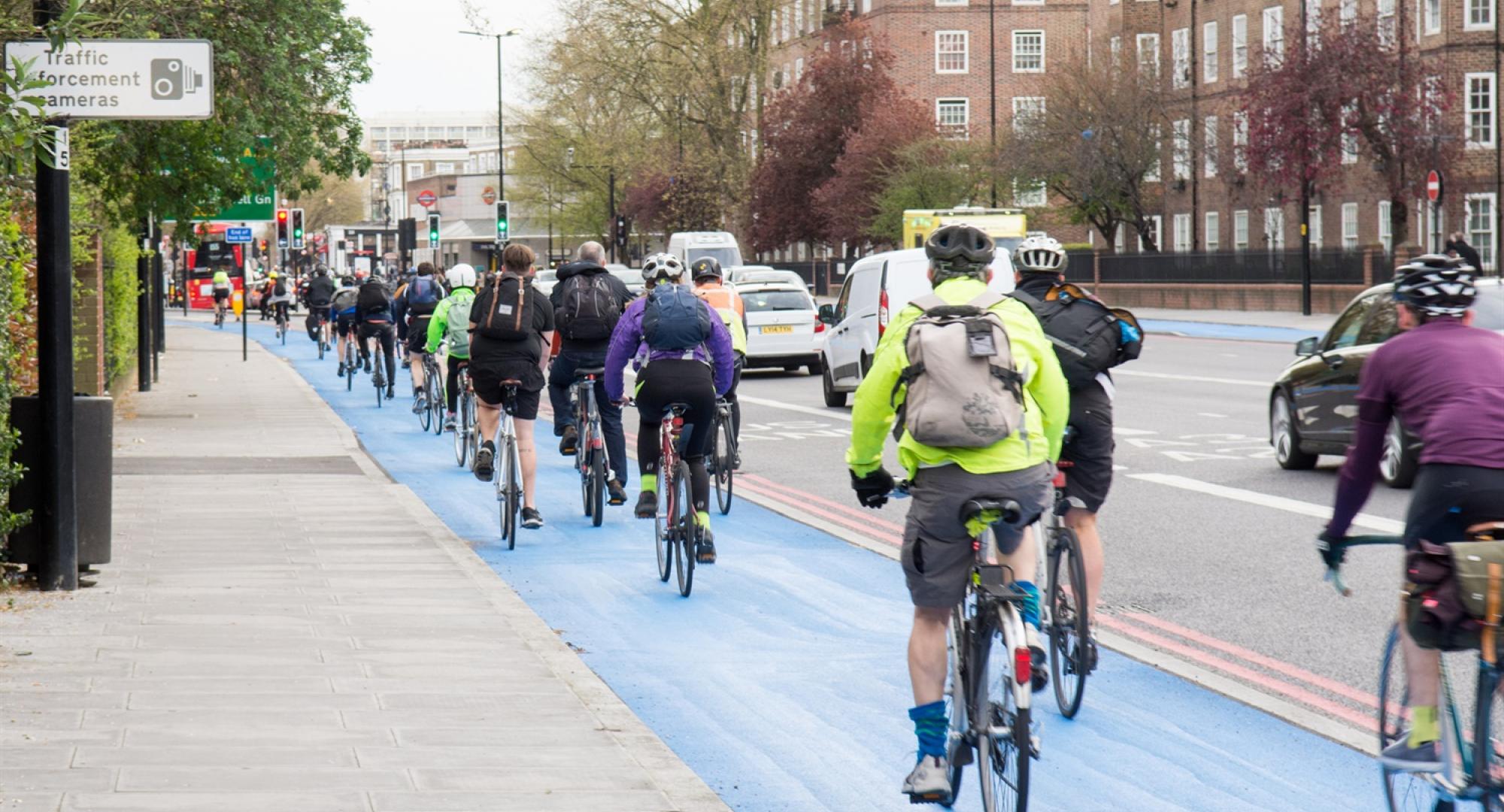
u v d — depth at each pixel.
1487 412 5.09
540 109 84.19
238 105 21.53
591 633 9.38
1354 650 8.55
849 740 7.10
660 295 10.66
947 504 5.54
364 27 23.80
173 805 5.48
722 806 5.66
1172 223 64.50
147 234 29.09
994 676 5.59
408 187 167.00
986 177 60.69
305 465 17.05
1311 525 12.61
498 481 12.91
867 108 67.50
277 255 103.69
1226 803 6.14
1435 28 49.53
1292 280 49.50
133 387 29.67
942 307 5.63
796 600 10.30
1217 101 61.00
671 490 10.74
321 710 6.91
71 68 9.41
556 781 5.92
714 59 66.12
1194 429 20.00
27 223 12.13
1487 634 4.77
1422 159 46.28
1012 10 80.88
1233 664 8.34
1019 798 5.26
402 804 5.59
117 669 7.60
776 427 22.44
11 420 9.67
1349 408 14.93
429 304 22.95
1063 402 5.83
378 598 9.56
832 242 70.50
